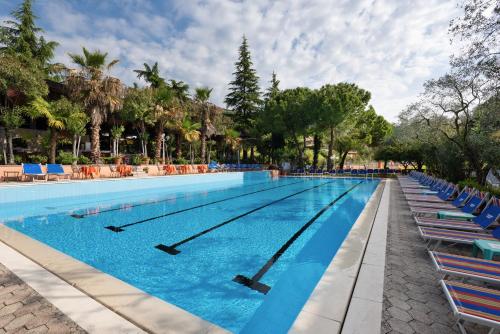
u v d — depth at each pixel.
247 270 3.88
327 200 10.55
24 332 1.88
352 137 27.44
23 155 15.33
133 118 18.88
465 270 2.56
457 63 6.96
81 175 12.94
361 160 34.28
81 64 14.11
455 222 4.64
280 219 7.22
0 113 13.01
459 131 10.20
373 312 2.21
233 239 5.38
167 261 4.18
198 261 4.19
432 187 10.49
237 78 34.44
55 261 3.07
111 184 11.77
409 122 13.09
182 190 13.48
